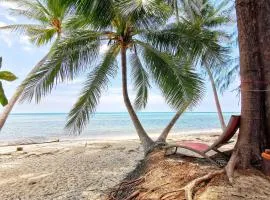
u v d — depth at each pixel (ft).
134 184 12.37
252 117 11.60
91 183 18.79
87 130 94.12
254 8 12.10
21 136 70.85
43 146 41.78
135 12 19.53
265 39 11.87
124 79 25.72
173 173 11.82
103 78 24.84
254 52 11.93
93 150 35.63
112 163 26.45
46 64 21.71
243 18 12.14
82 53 23.39
